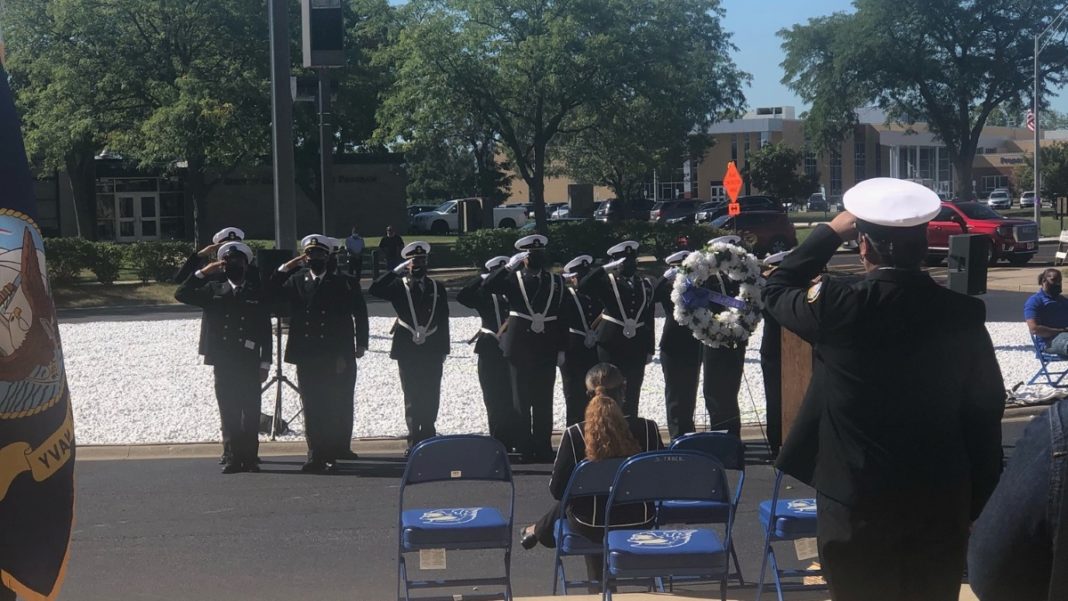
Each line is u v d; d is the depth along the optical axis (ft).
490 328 38.19
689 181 325.01
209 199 198.29
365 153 205.26
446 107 123.54
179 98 119.03
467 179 262.26
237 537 26.94
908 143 330.13
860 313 11.34
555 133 136.26
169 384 49.57
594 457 20.74
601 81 123.54
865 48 191.52
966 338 11.43
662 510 22.61
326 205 70.03
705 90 164.66
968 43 192.54
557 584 22.00
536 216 129.70
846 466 11.50
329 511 29.55
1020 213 222.89
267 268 37.40
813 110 206.80
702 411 44.14
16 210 10.71
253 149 124.57
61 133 123.65
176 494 31.58
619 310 37.78
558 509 21.58
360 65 142.20
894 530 11.32
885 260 11.61
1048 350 41.16
